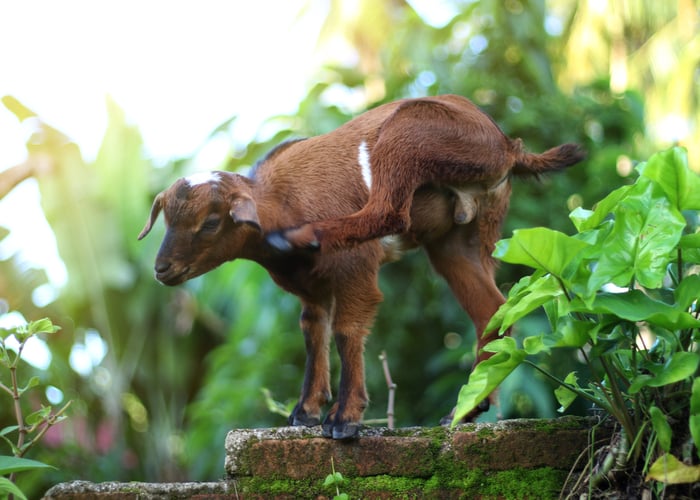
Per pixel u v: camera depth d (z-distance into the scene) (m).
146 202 9.29
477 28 9.41
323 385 4.51
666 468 3.21
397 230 4.36
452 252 4.72
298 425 4.39
